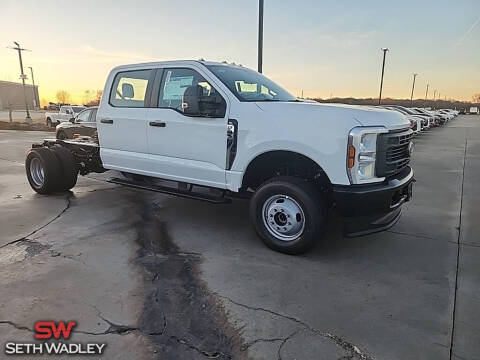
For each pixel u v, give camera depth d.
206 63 4.61
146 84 5.07
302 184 3.87
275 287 3.33
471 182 8.22
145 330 2.67
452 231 4.89
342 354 2.45
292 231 3.97
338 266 3.79
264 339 2.59
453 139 20.22
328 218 3.97
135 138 5.21
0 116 51.25
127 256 3.93
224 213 5.59
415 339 2.62
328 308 3.00
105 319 2.79
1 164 10.02
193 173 4.66
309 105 3.92
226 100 4.29
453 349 2.51
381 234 4.75
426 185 7.90
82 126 13.95
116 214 5.43
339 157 3.56
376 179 3.70
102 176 8.40
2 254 3.91
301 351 2.47
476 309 3.01
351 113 3.67
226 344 2.54
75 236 4.49
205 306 3.00
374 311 2.97
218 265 3.77
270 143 3.93
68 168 6.45
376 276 3.58
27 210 5.55
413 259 3.98
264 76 5.37
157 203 6.11
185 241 4.41
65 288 3.23
